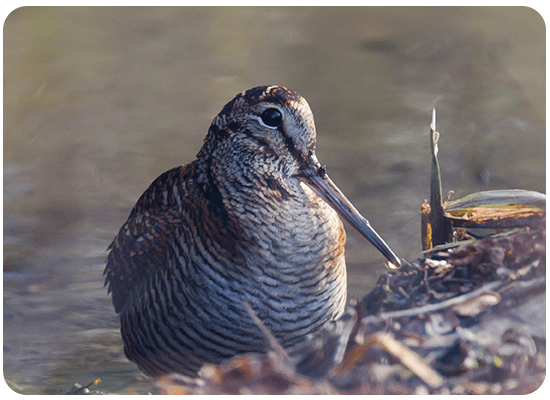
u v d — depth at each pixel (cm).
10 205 1439
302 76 1942
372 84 1909
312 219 836
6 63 1917
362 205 1440
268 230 821
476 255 820
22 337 1069
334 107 1791
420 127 1698
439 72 1927
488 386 696
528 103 1745
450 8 2231
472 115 1716
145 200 909
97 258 1296
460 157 1562
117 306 917
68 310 1151
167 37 2161
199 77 1945
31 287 1201
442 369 714
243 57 2055
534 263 788
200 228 821
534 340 736
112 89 1872
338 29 2261
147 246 853
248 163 826
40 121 1736
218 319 820
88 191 1489
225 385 731
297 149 835
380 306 791
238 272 815
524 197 916
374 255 1310
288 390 697
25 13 2056
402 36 2164
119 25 2203
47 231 1340
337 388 707
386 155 1605
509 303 752
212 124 853
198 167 856
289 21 2338
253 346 830
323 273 840
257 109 825
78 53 1991
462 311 751
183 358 847
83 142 1642
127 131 1734
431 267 836
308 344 765
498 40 2045
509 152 1572
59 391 936
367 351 721
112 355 1036
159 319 840
